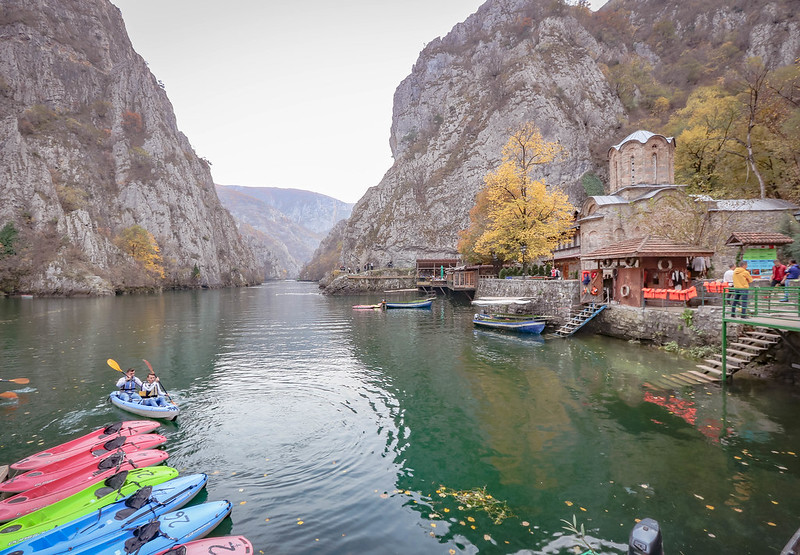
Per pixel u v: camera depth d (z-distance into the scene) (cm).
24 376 1877
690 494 841
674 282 2278
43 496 812
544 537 722
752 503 803
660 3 12181
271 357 2284
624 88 10156
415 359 2177
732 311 1556
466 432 1201
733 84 6209
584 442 1102
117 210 11206
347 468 997
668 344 2000
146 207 11612
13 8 12044
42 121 10862
